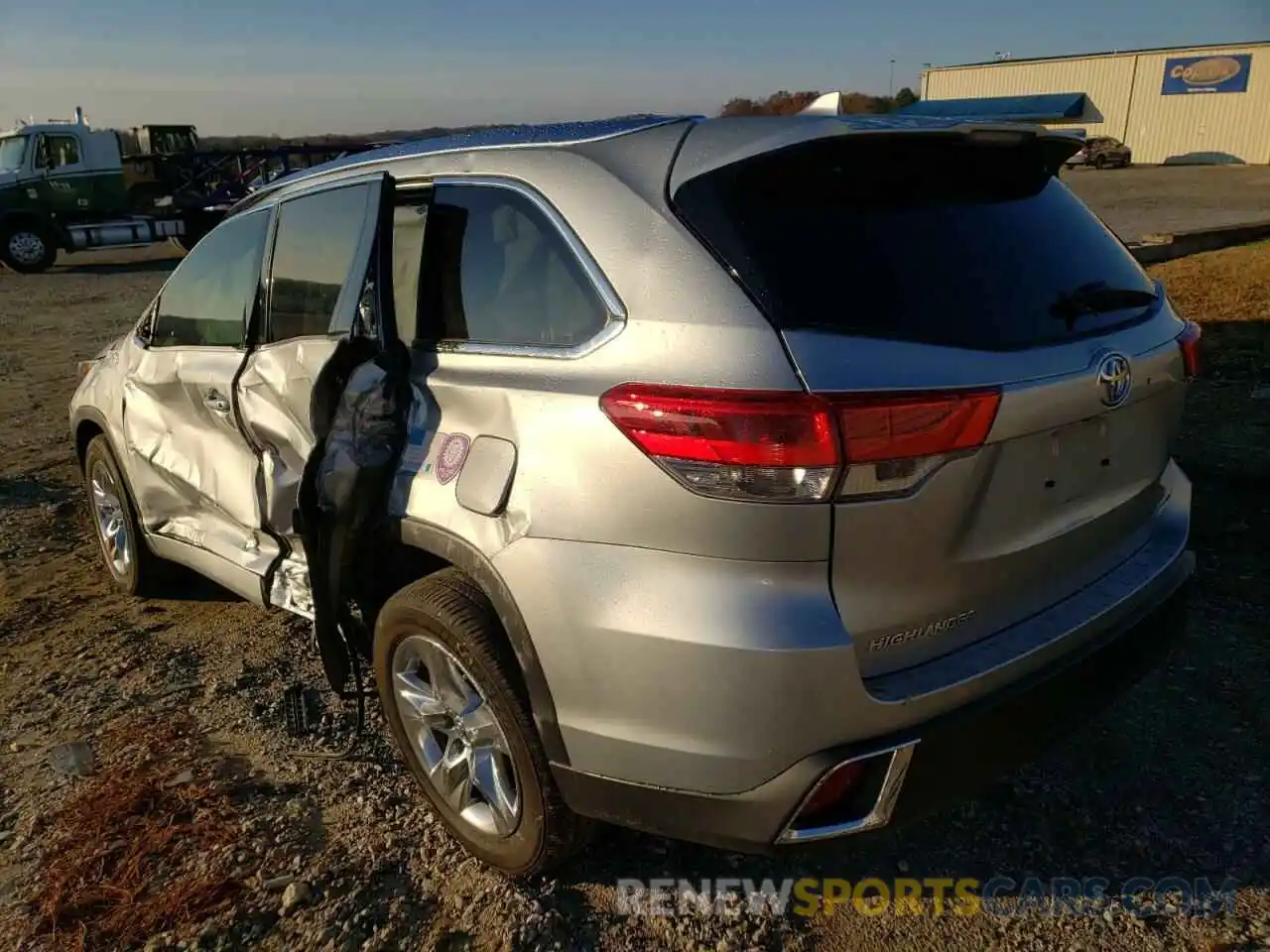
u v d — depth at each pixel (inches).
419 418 98.3
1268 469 191.6
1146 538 105.6
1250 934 89.8
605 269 85.0
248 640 154.6
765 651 73.9
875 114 93.7
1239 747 115.5
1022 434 80.5
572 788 87.0
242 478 130.3
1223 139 1660.9
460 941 91.7
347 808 111.0
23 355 423.5
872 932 92.0
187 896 97.1
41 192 759.1
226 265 137.2
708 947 90.6
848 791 79.1
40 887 100.0
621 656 79.4
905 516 76.0
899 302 79.3
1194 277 427.5
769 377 74.3
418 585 98.0
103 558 188.9
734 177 82.6
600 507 80.3
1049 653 87.0
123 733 127.3
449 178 103.2
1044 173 102.3
